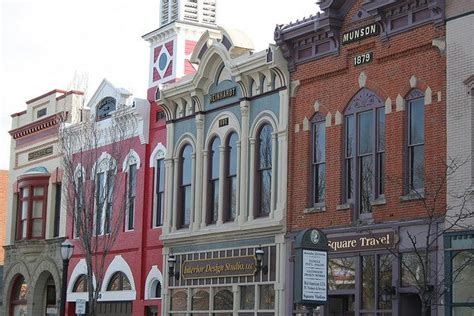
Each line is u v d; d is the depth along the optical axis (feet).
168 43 124.26
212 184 109.50
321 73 92.99
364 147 87.86
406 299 81.46
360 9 88.58
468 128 76.28
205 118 111.04
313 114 94.02
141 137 124.47
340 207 88.74
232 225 103.19
